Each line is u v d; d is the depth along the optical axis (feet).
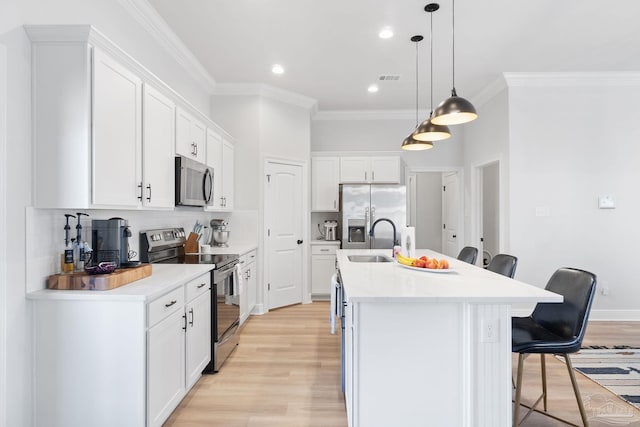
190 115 10.08
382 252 11.21
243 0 8.97
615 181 13.56
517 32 10.64
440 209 22.84
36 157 5.87
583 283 6.20
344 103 17.21
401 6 9.28
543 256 13.64
